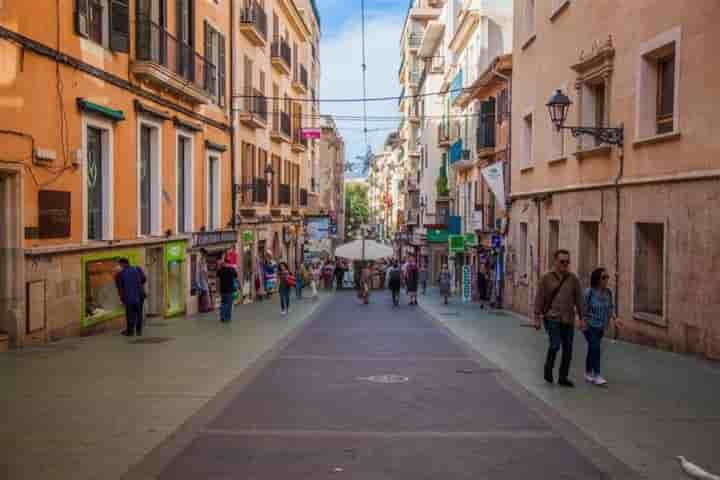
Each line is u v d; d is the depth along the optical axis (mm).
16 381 9797
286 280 23656
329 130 71812
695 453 6668
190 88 20969
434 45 55094
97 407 8344
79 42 14578
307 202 50250
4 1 11875
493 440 7062
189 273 22547
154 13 18828
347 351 13805
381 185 125938
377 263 54625
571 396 9227
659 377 10516
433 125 53500
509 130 26312
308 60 49656
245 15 29406
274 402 8789
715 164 11492
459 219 40438
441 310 26469
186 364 11633
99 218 16109
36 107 12938
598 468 6199
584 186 17391
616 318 15422
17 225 12328
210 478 5840
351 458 6406
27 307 12711
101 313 15812
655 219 13586
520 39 24578
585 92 17688
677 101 12734
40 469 6039
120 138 16828
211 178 25984
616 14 15570
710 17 11648
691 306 12219
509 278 26016
